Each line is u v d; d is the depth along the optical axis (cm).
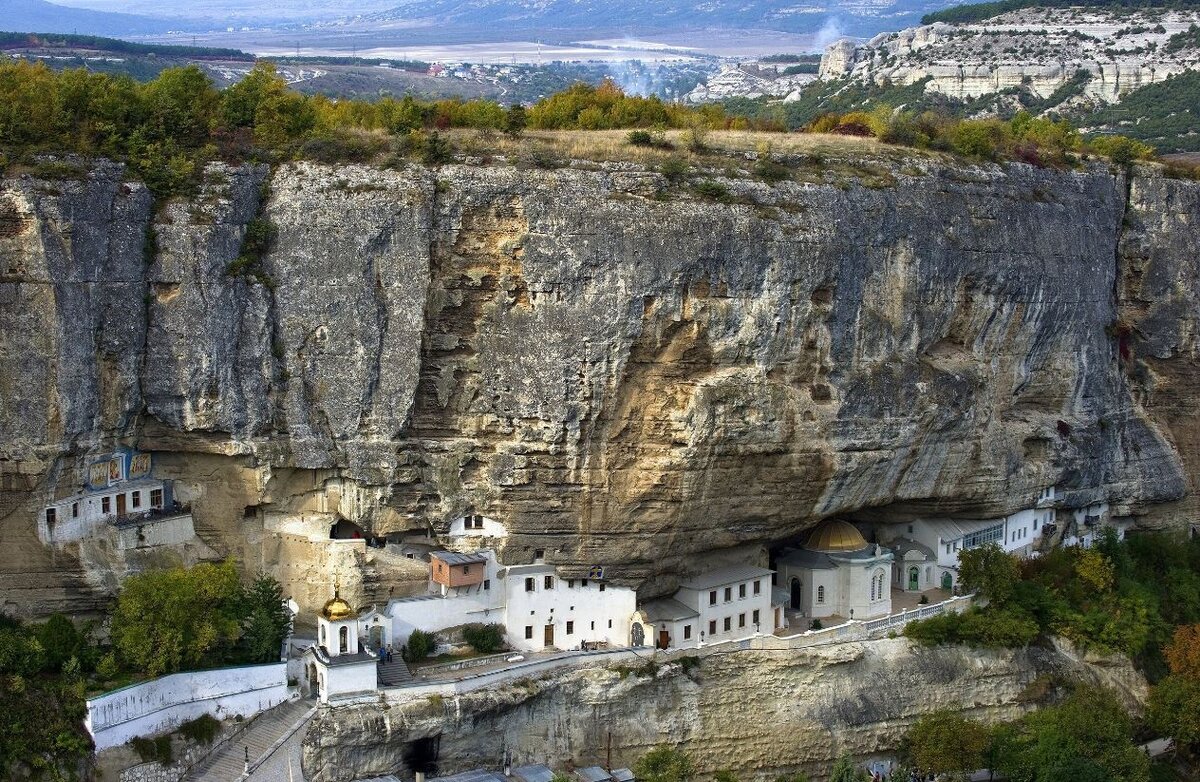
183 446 9894
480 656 10062
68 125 9656
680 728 10300
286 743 9069
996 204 12094
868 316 11031
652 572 10656
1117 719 11225
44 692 8812
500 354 10088
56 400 9225
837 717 10775
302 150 10144
